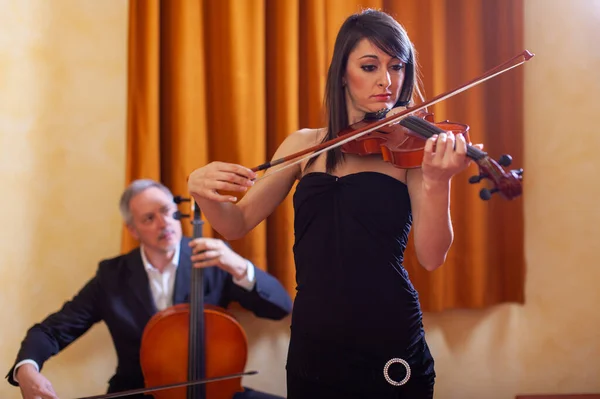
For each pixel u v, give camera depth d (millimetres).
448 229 1370
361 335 1417
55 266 2811
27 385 2289
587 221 3006
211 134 2818
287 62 2773
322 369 1444
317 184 1483
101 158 2852
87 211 2840
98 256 2850
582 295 3020
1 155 2750
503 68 1470
